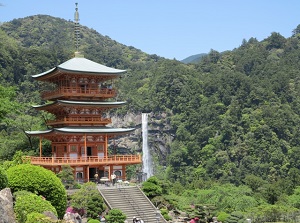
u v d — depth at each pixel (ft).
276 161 613.93
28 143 309.22
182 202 243.40
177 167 637.30
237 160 637.30
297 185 391.24
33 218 127.03
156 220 198.59
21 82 597.11
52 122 279.28
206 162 625.41
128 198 214.07
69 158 256.52
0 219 111.96
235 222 205.57
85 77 272.51
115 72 272.10
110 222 183.52
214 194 290.15
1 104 191.62
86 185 210.18
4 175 139.23
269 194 314.35
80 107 268.82
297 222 243.40
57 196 156.97
